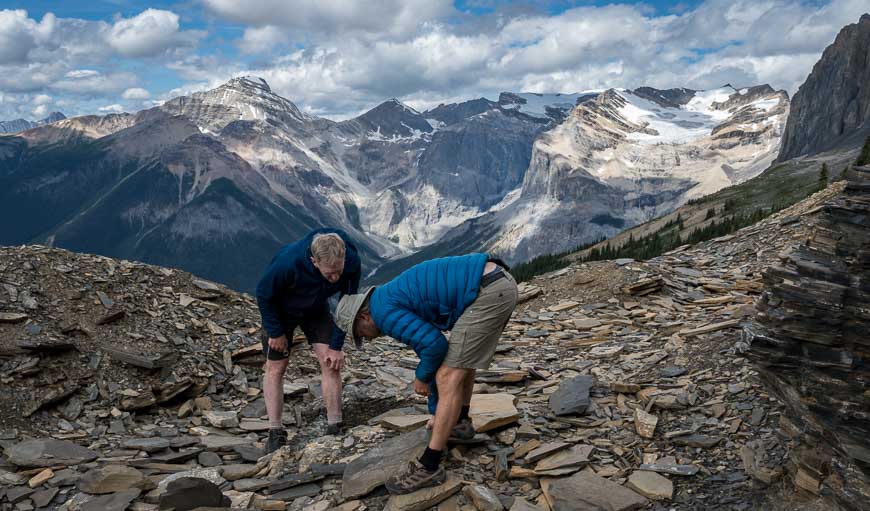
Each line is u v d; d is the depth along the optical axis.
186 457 3.98
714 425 3.49
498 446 3.50
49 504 3.30
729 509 2.81
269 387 4.09
